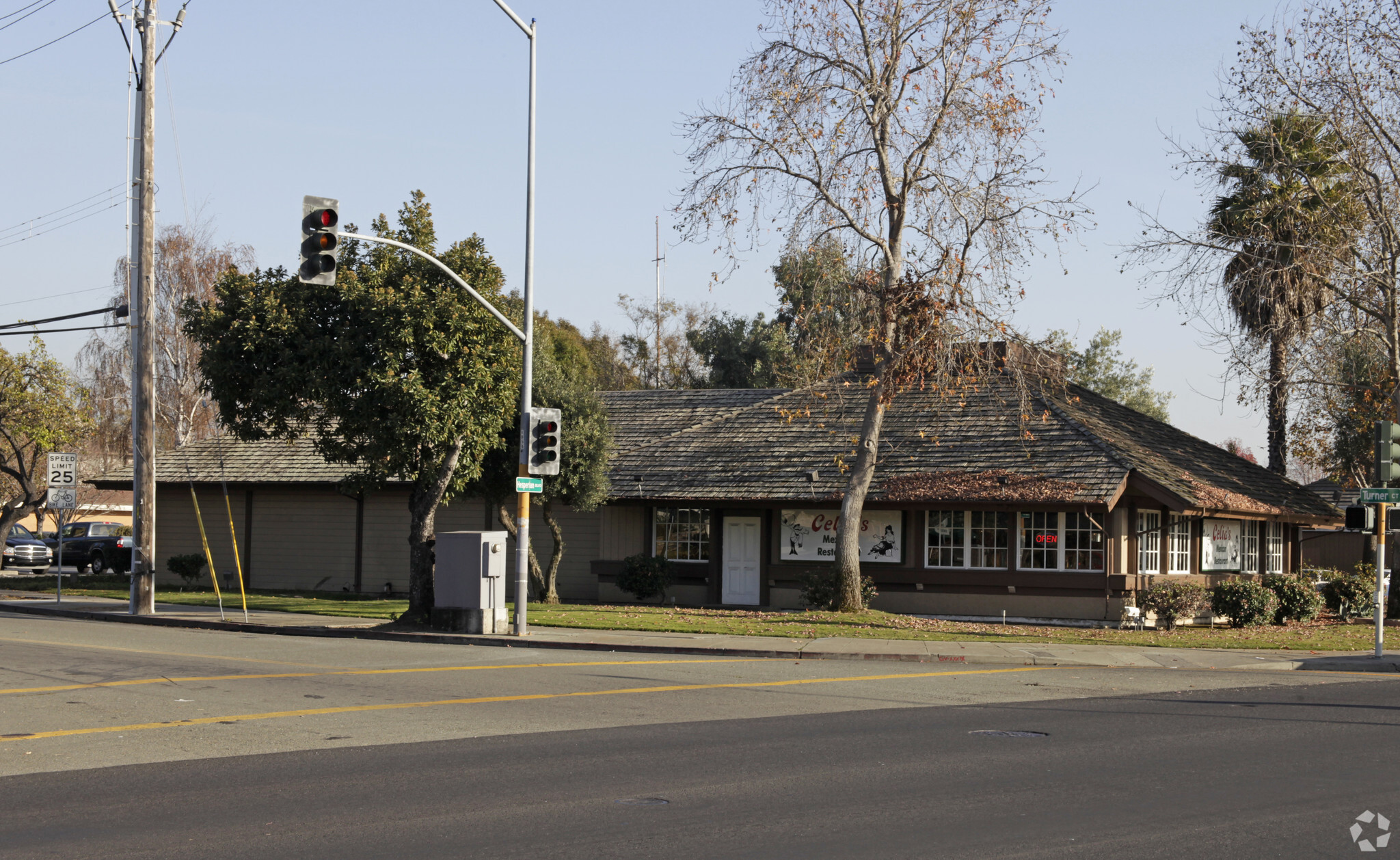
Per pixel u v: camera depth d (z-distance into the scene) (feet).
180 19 87.86
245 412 79.20
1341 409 110.42
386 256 77.25
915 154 85.15
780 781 32.35
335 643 70.59
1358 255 94.38
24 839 26.22
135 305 86.79
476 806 29.35
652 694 50.60
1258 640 76.13
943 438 98.84
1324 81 92.27
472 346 76.13
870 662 64.18
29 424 141.08
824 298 86.22
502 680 54.44
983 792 30.96
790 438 105.09
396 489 112.78
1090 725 42.60
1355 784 31.89
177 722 42.16
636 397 123.24
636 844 25.63
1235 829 26.84
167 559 120.98
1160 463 94.99
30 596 102.27
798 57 85.15
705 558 103.09
